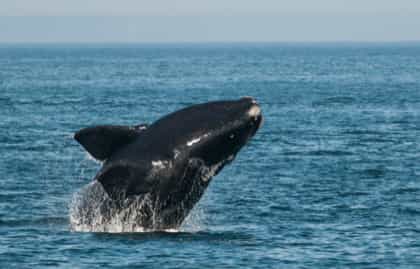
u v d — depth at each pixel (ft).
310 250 294.05
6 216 344.28
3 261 269.85
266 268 268.00
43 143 610.65
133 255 275.18
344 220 350.43
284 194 412.36
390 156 565.12
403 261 281.95
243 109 291.58
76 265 265.34
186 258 274.16
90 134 287.07
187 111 294.05
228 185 439.22
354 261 280.72
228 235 311.27
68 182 456.04
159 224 301.02
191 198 297.12
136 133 289.74
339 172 489.67
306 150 591.37
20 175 466.29
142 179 285.23
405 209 377.09
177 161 287.07
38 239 295.07
